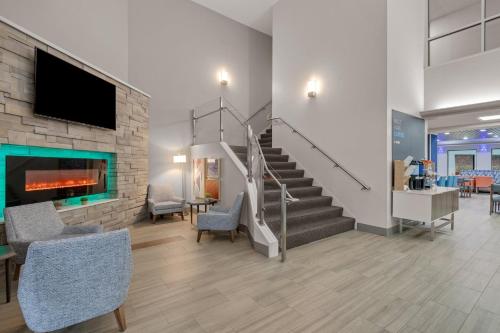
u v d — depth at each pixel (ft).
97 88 14.33
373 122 15.53
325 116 18.35
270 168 18.84
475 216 20.51
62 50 12.31
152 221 18.69
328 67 18.16
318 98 18.85
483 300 8.00
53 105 11.63
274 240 11.87
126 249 6.42
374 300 8.02
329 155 18.04
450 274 9.84
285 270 10.23
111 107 15.42
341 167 17.11
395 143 15.55
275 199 15.58
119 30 18.85
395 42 15.64
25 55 10.71
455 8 18.29
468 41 17.67
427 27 19.40
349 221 16.01
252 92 27.78
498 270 10.20
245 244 13.53
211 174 19.06
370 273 9.93
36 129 11.21
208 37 24.40
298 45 20.44
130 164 17.74
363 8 16.05
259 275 9.78
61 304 5.56
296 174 19.26
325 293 8.45
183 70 22.79
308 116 19.60
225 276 9.71
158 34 21.31
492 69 15.97
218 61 25.12
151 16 20.94
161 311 7.46
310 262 11.02
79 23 16.21
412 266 10.59
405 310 7.48
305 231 13.42
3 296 8.39
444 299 8.07
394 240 14.07
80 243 5.64
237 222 14.03
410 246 13.07
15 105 10.34
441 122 20.47
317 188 17.98
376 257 11.58
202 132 23.95
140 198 18.89
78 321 5.80
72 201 13.94
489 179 35.32
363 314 7.29
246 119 27.17
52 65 11.59
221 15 25.32
